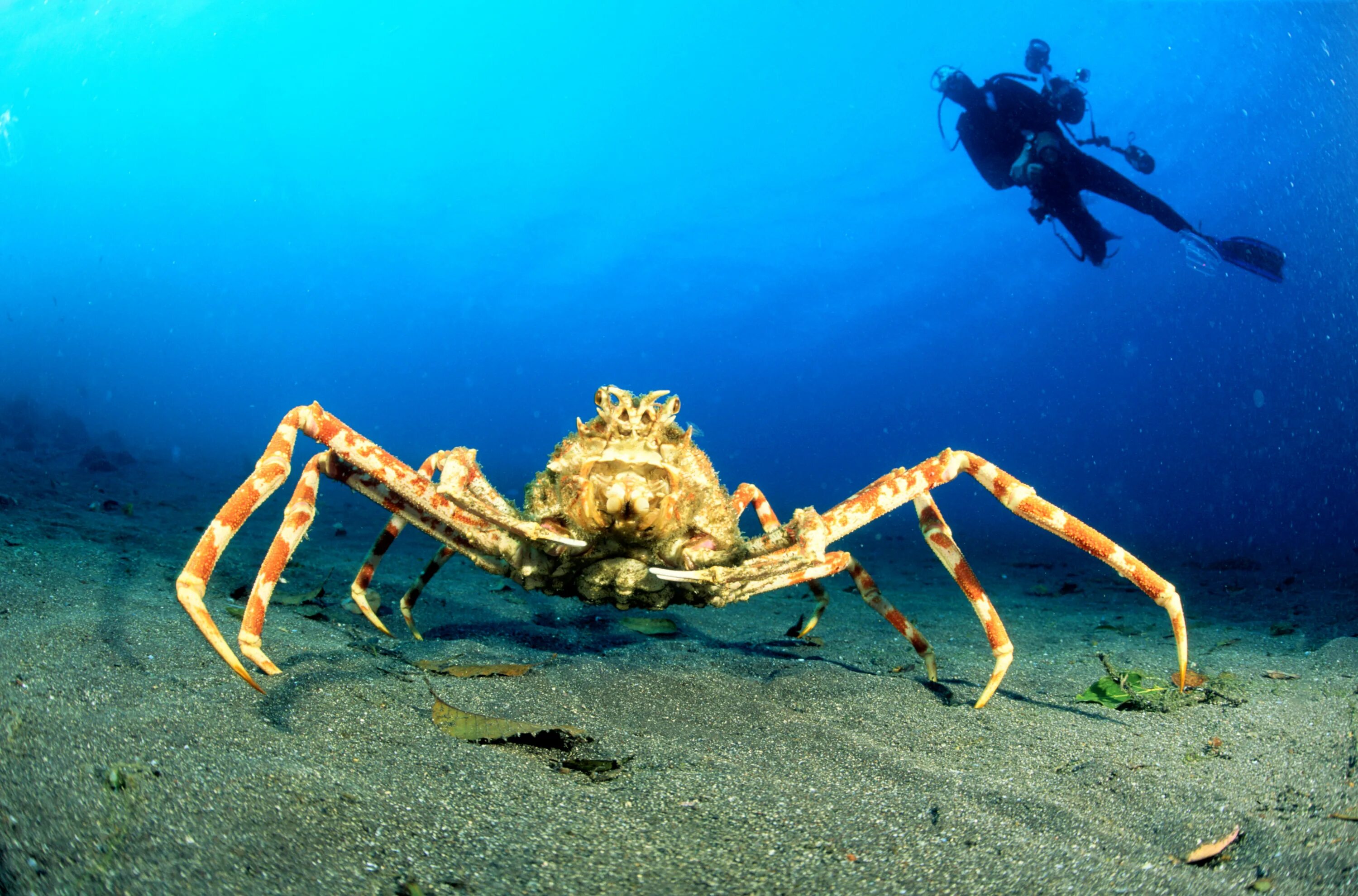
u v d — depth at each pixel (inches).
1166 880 65.9
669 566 125.1
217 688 98.2
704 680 130.3
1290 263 1472.7
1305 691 129.5
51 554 161.2
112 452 502.0
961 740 107.0
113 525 228.7
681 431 118.7
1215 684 133.2
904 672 145.3
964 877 65.6
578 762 90.4
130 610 128.2
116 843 57.6
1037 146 401.1
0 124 2057.1
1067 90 408.5
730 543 123.7
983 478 128.3
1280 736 106.8
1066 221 433.4
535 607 187.8
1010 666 151.2
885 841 72.0
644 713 111.9
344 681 107.4
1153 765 97.0
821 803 80.5
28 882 51.3
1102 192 415.8
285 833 63.4
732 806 78.5
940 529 128.7
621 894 60.6
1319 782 89.6
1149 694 126.0
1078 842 73.8
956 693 130.7
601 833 71.1
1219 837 76.4
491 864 63.7
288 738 85.7
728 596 127.3
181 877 55.2
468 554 127.6
